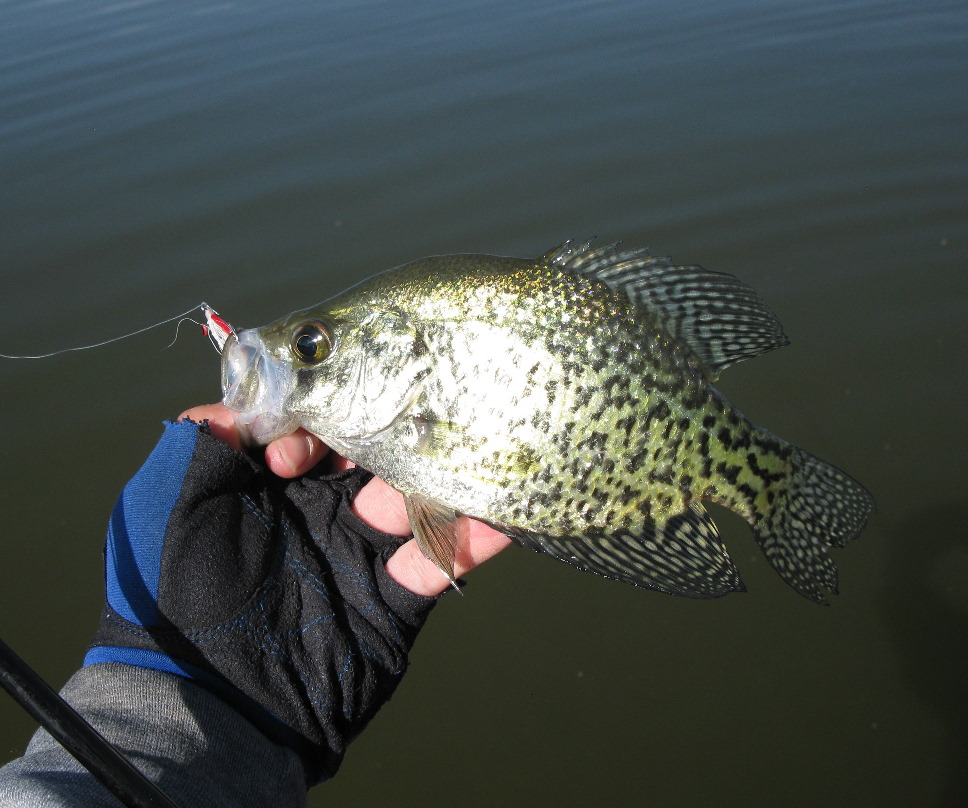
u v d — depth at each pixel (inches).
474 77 52.1
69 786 10.1
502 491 14.8
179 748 11.4
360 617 14.6
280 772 12.2
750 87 49.9
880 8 58.7
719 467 15.1
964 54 51.3
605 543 14.9
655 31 57.0
